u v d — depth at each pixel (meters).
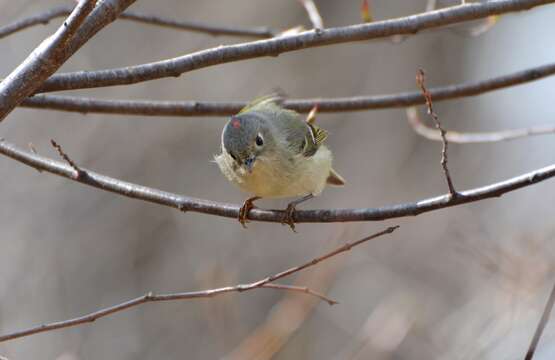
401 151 16.53
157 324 14.60
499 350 10.20
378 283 14.27
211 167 15.93
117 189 6.63
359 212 6.08
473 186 15.96
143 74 6.16
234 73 16.94
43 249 14.61
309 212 6.63
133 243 15.30
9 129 14.99
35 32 15.54
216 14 17.09
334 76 17.28
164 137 15.87
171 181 15.70
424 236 14.52
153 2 16.98
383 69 17.38
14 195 14.83
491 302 11.05
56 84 5.99
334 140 16.75
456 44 17.53
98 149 15.39
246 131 7.10
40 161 6.71
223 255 15.05
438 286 13.38
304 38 6.39
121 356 14.19
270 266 15.05
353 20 17.56
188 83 16.53
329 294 14.39
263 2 17.38
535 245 10.34
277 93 8.52
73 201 15.23
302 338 10.33
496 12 6.49
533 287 10.04
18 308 13.82
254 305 14.81
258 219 6.73
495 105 16.89
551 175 5.48
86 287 14.73
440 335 11.02
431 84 17.30
